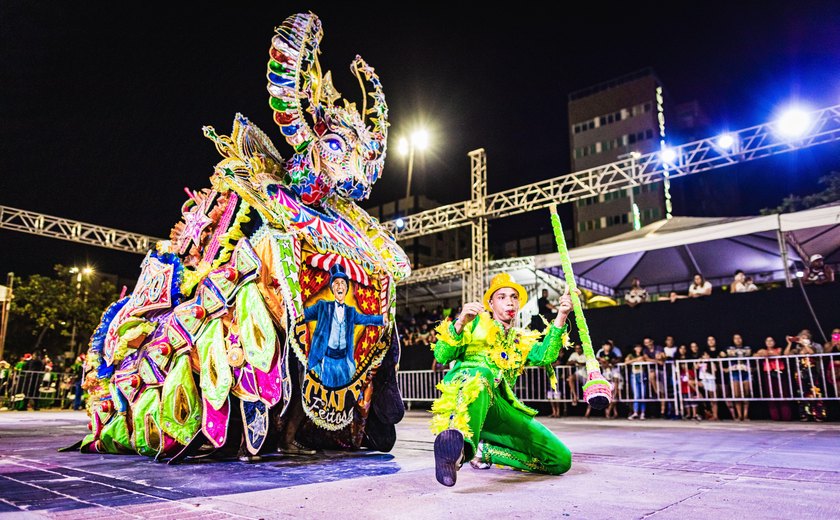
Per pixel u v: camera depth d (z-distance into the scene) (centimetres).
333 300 426
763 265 1636
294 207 428
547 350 307
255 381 389
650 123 4934
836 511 236
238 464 389
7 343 2345
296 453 433
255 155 437
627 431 699
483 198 1700
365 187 473
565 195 1580
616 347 1167
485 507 245
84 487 301
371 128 498
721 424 848
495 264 1658
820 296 982
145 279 473
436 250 5691
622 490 283
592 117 5225
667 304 1125
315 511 240
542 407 1168
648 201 4672
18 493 284
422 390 1378
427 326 1605
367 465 385
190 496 275
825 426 792
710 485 298
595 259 1491
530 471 340
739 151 1386
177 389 411
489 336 301
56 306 2267
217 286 413
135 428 428
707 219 1484
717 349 1060
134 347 455
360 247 463
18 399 1452
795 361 930
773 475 331
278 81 432
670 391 1033
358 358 441
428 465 386
